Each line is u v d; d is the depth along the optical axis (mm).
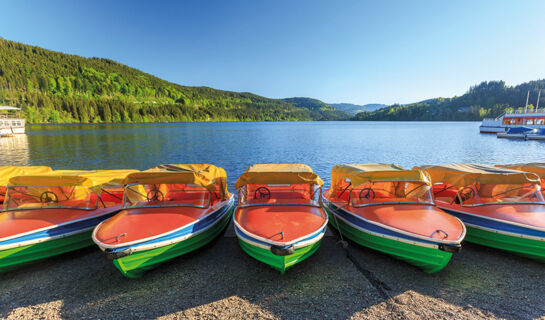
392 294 5691
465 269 6617
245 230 6367
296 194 8172
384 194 8180
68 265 6840
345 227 7879
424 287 5930
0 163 27281
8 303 5426
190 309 5242
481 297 5574
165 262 6504
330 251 7609
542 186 8914
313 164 27875
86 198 7781
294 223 6578
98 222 7457
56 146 42156
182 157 32281
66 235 6766
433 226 6395
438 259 5984
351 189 8133
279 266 5992
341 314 5105
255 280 6215
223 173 9234
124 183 7414
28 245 6207
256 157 32656
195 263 6984
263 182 7570
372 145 46688
